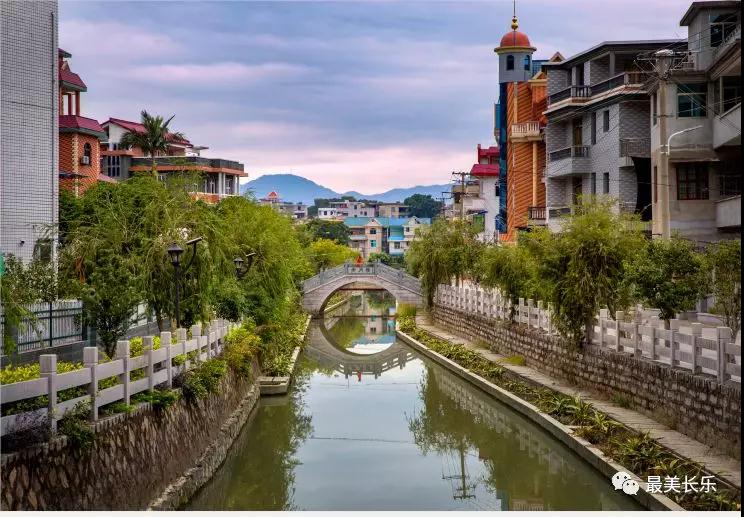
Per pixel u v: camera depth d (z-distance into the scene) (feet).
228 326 88.28
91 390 40.32
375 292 397.80
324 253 288.92
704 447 56.70
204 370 62.18
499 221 212.23
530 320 105.19
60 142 143.95
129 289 58.49
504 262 115.24
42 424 35.78
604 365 78.43
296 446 78.33
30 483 33.22
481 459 72.18
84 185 134.00
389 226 474.08
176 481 50.65
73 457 36.91
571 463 65.87
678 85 109.91
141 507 44.04
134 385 46.47
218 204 115.24
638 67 129.80
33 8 75.46
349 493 62.59
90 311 57.93
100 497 38.78
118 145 196.54
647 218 126.52
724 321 78.48
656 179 115.85
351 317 253.24
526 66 212.23
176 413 53.26
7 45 72.74
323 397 106.52
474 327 138.21
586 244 83.20
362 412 95.55
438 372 124.06
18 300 48.47
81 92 149.69
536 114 184.96
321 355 152.35
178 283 62.95
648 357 69.97
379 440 81.15
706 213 111.75
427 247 173.78
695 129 109.70
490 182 244.01
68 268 64.44
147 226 68.69
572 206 88.63
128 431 43.73
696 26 112.57
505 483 63.72
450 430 84.48
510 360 109.70
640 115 130.21
